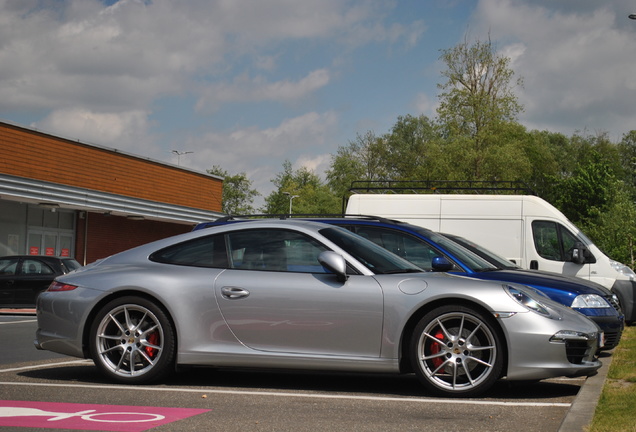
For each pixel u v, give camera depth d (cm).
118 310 664
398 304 618
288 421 499
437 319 613
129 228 3378
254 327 643
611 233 2548
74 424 482
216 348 648
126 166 3162
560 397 612
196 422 491
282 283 643
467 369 607
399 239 898
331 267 623
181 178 3528
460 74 4972
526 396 617
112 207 2980
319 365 631
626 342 1088
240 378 706
